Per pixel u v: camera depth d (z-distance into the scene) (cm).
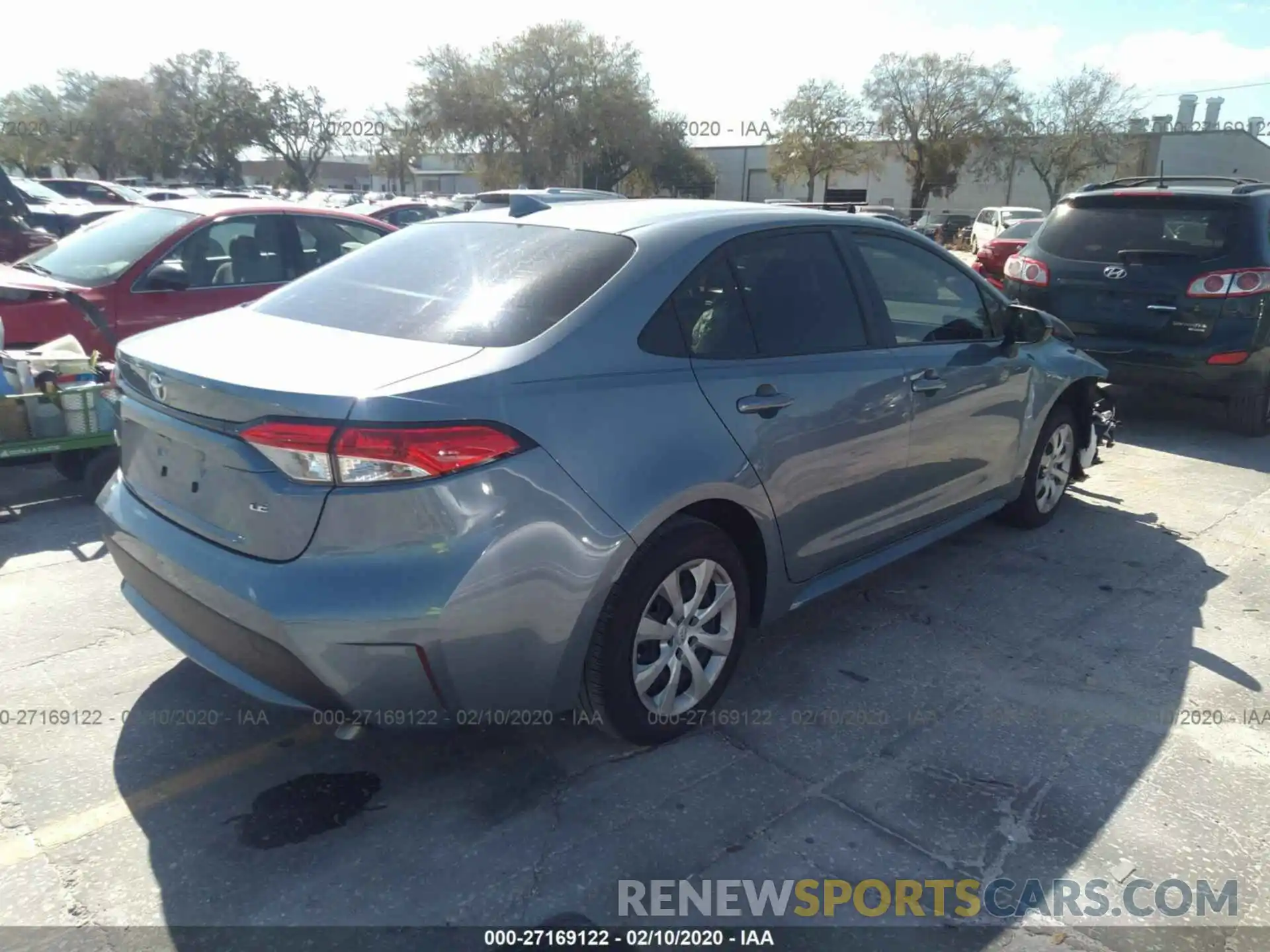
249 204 706
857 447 360
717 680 326
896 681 364
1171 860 270
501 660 261
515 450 255
